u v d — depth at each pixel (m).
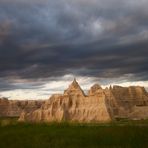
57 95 149.62
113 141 27.20
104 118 125.38
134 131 31.02
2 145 26.81
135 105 172.50
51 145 26.53
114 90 182.62
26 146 26.20
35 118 139.50
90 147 25.42
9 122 41.00
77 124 42.97
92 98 137.75
